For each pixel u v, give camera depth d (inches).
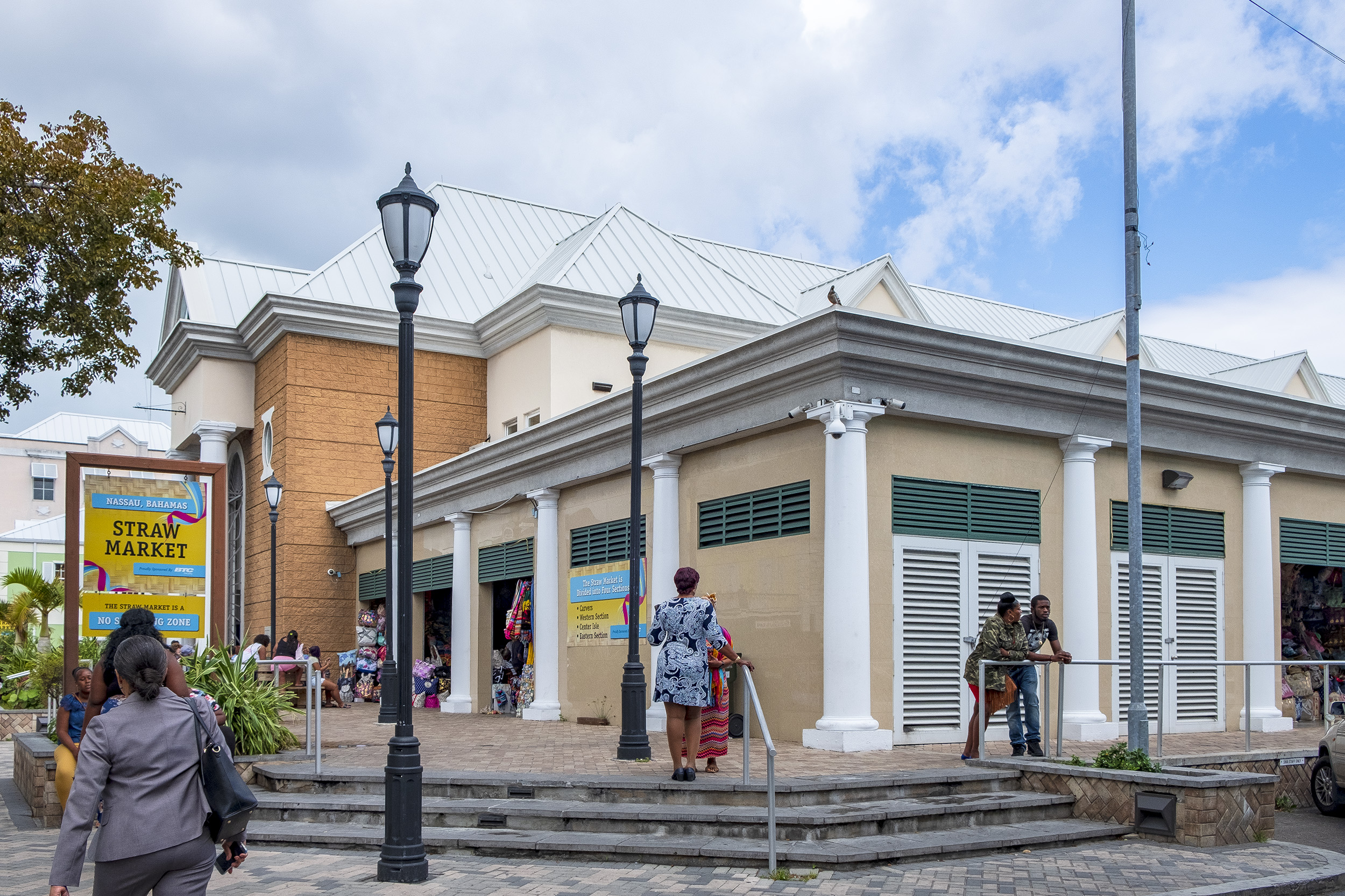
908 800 359.9
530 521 705.0
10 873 310.5
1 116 524.7
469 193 1229.1
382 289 1047.0
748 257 1216.2
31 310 529.3
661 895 269.1
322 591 980.6
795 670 474.3
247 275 1159.6
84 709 397.4
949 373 470.3
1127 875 294.2
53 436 2415.1
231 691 451.2
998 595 495.8
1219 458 576.4
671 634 372.5
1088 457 522.3
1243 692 578.6
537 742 505.4
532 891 273.0
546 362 922.1
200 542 468.4
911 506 474.0
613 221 1050.1
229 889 275.6
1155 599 551.2
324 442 989.8
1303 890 291.4
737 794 346.3
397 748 289.1
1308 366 844.6
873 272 850.1
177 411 1183.6
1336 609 658.2
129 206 543.5
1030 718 420.2
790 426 486.9
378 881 283.4
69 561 428.8
